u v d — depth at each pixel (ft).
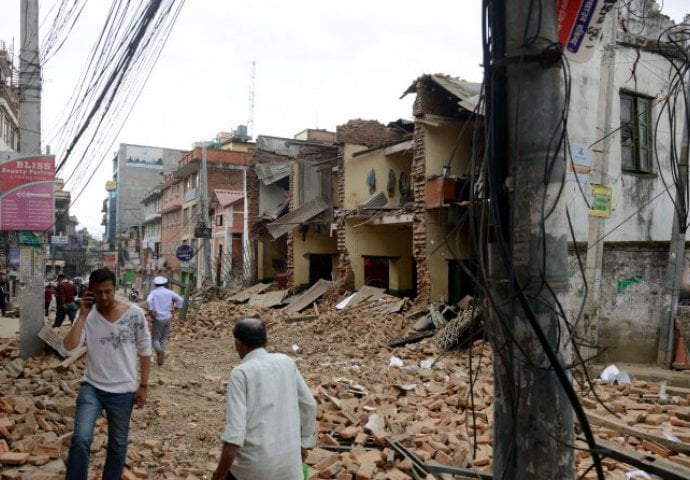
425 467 16.51
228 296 84.64
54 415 21.43
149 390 27.22
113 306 14.57
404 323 46.37
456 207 46.55
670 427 20.81
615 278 34.32
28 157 32.09
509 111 9.04
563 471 8.59
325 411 23.00
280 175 87.25
